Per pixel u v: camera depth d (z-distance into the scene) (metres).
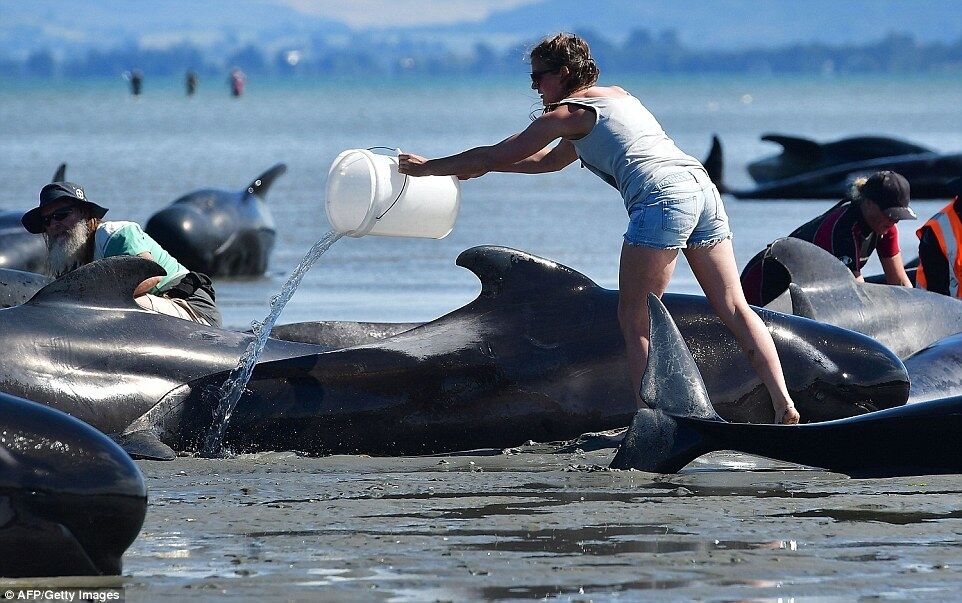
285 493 23.62
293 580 17.75
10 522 17.64
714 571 18.33
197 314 33.31
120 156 141.38
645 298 27.44
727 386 29.52
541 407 29.25
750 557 19.06
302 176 117.88
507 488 24.25
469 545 19.72
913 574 18.23
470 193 105.44
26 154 142.38
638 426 26.06
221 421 28.41
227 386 28.66
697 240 27.70
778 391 28.03
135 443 27.27
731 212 93.94
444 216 29.78
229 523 21.09
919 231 42.09
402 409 28.91
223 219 62.31
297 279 29.25
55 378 27.80
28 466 17.75
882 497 23.59
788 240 34.50
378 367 29.03
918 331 34.78
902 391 30.11
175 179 109.00
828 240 39.62
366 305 50.06
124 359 28.53
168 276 33.09
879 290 35.06
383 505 22.56
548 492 23.88
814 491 24.23
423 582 17.70
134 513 18.17
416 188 29.05
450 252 69.06
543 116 27.36
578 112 27.27
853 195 39.41
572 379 29.38
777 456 26.14
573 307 29.97
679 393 26.27
